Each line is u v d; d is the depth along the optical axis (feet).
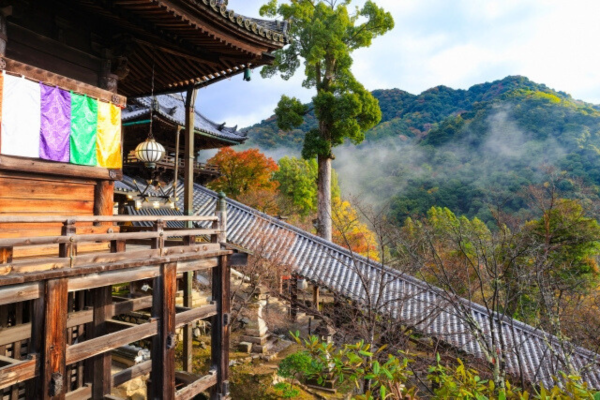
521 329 35.81
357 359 11.85
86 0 18.98
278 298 49.73
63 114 18.62
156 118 59.00
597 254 48.47
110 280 15.47
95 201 21.11
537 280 26.35
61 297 13.61
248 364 38.70
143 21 20.84
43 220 13.25
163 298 17.66
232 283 48.49
